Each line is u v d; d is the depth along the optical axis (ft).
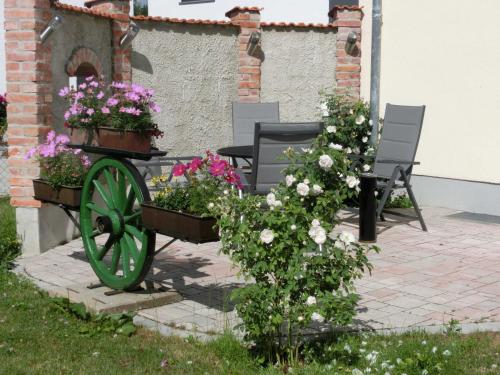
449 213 30.30
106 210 18.75
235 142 31.42
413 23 32.24
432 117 31.83
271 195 13.91
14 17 22.61
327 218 14.74
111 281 18.51
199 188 16.01
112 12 28.07
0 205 29.63
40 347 15.01
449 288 19.43
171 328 16.17
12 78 22.79
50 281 20.27
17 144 23.02
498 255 23.13
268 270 13.66
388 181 27.22
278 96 33.58
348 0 50.78
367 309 17.57
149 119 18.94
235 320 16.75
